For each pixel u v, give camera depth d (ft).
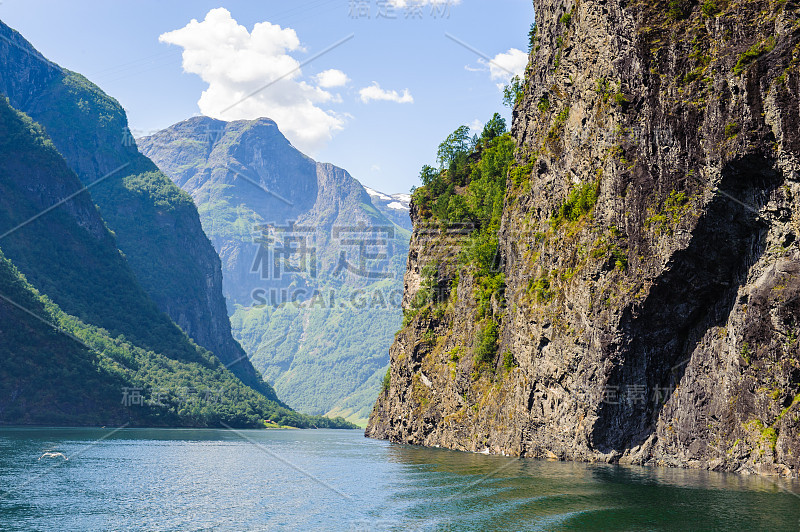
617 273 257.96
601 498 185.88
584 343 269.44
